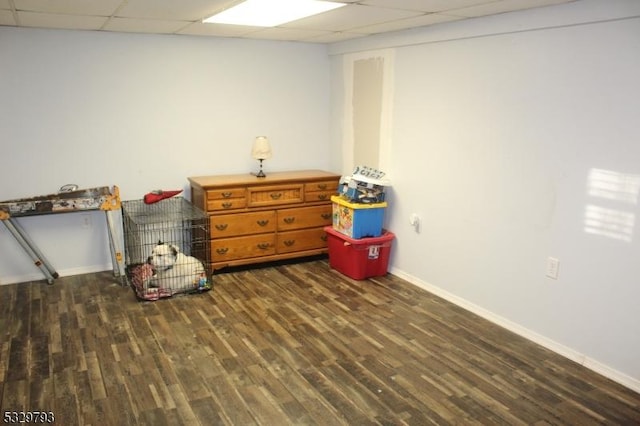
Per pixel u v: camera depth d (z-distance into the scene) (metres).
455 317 3.49
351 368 2.79
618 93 2.55
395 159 4.20
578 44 2.71
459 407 2.44
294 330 3.25
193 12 3.16
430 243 3.91
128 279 4.12
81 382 2.61
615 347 2.70
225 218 4.19
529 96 3.00
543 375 2.75
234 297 3.80
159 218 4.34
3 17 3.32
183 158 4.50
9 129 3.85
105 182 4.25
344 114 4.83
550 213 2.96
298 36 4.34
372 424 2.30
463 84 3.45
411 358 2.91
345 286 4.06
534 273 3.10
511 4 2.77
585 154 2.74
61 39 3.88
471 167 3.46
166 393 2.52
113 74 4.11
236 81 4.59
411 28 3.79
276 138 4.88
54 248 4.16
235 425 2.28
